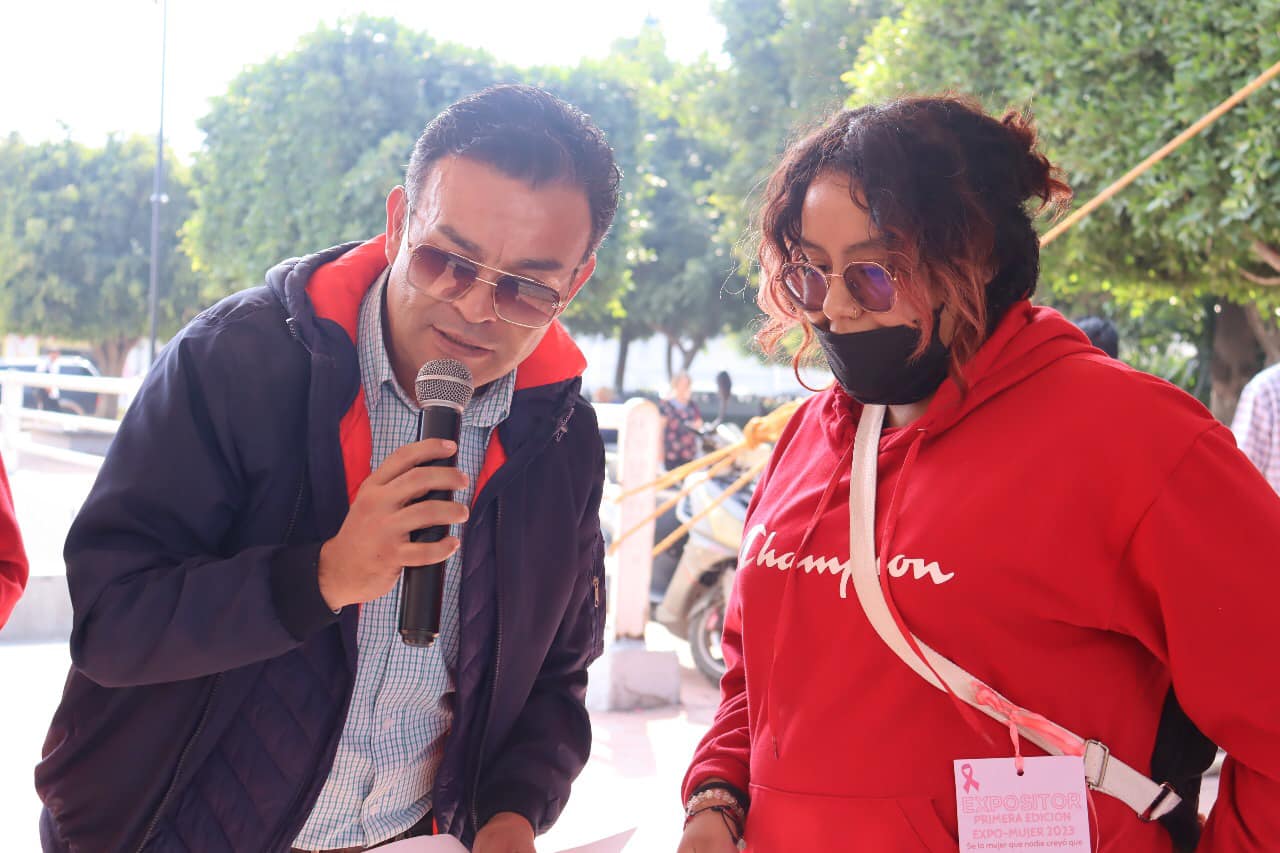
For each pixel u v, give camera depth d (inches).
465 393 61.6
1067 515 56.6
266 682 63.1
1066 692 57.7
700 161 1147.9
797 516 66.7
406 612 57.5
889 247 59.0
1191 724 60.9
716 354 1748.3
